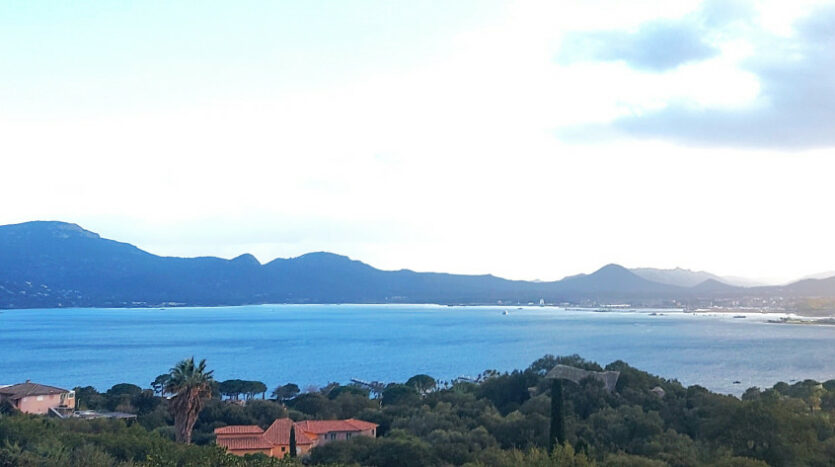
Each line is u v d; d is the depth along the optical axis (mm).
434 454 67375
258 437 80812
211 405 96688
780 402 77812
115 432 66625
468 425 83812
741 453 62125
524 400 103438
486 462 61906
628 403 90000
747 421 63281
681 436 73125
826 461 60344
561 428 65125
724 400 73250
